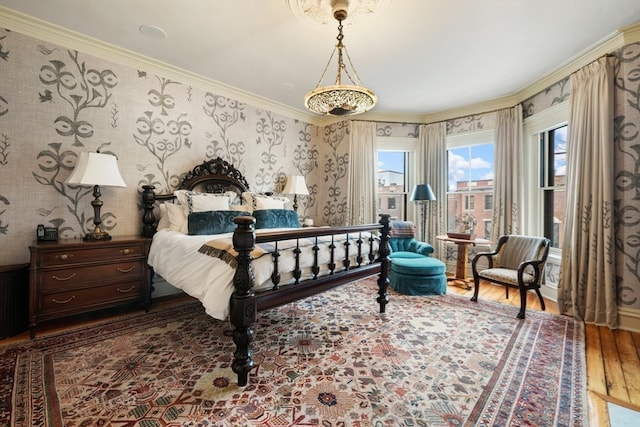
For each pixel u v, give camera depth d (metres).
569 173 2.78
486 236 4.12
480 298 3.21
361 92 2.07
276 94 3.84
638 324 2.36
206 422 1.31
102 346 2.02
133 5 2.12
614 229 2.47
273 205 3.59
